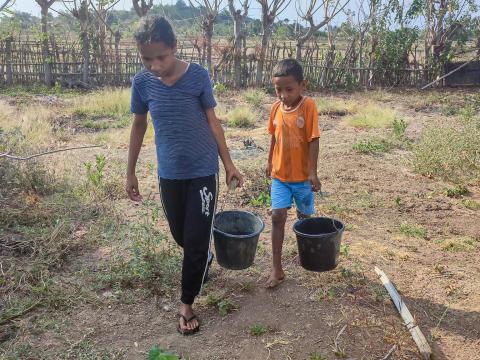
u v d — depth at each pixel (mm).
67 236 4664
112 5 15922
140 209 5555
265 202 5848
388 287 3885
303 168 3834
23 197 5531
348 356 3180
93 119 11305
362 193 6359
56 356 3123
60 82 15227
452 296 3904
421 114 12578
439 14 16609
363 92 15828
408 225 5320
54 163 6766
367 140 9227
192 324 3395
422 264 4434
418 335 3303
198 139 3221
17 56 14906
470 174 7223
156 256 4172
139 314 3588
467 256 4633
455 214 5742
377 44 16703
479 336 3426
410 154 8297
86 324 3453
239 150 8539
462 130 8484
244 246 3535
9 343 3211
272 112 3957
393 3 16516
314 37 17875
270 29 16188
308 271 4160
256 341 3320
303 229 3908
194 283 3336
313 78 16234
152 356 2717
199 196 3268
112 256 4336
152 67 3008
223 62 15820
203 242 3289
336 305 3707
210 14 15688
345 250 4465
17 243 4469
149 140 9211
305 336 3369
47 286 3787
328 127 10781
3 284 3846
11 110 11266
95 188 5949
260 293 3850
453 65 17000
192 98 3166
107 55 15547
